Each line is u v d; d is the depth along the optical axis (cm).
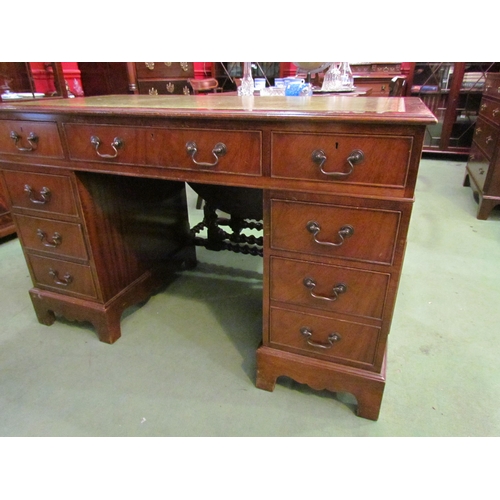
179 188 160
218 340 131
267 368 106
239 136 80
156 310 148
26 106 102
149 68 252
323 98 113
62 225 117
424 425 98
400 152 70
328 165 76
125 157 95
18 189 117
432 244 197
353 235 81
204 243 177
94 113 91
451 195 271
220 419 101
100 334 130
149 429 98
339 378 98
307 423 100
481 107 259
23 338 133
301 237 86
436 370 115
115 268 129
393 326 135
